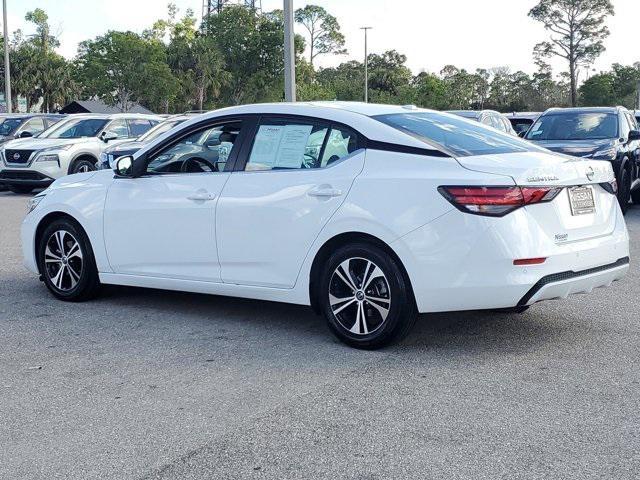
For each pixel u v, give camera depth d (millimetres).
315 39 97375
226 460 3824
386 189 5363
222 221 6090
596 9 89875
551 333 5957
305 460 3803
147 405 4570
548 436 4035
